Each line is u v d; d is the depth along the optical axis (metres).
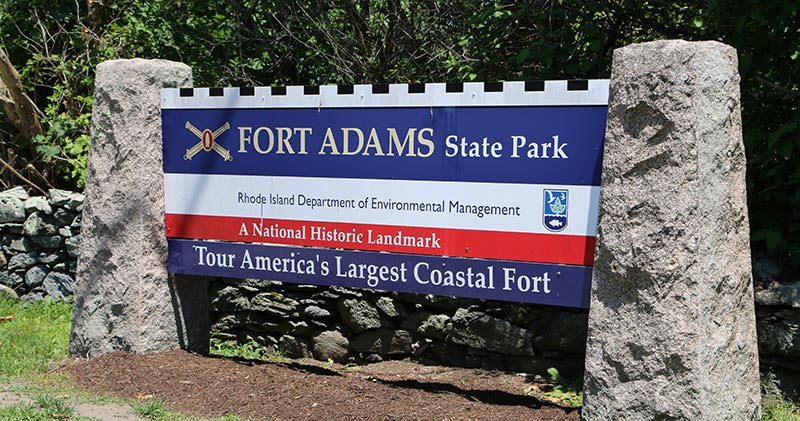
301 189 5.45
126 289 5.83
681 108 4.12
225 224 5.73
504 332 6.46
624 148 4.29
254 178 5.59
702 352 4.15
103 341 5.91
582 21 6.53
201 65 9.05
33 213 8.36
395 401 4.98
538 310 6.34
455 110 4.92
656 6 6.56
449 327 6.70
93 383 5.46
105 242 5.85
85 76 9.04
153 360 5.74
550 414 4.71
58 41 9.46
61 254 8.33
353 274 5.33
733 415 4.32
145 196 5.82
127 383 5.41
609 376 4.37
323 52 8.73
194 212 5.83
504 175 4.83
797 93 5.41
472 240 4.95
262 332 7.47
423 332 6.81
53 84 9.56
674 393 4.20
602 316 4.40
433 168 5.02
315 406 4.91
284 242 5.54
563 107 4.64
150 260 5.88
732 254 4.33
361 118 5.20
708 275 4.18
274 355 7.37
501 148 4.82
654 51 4.18
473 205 4.93
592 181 4.60
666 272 4.17
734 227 4.35
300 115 5.40
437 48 8.34
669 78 4.13
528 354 6.39
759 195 5.59
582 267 4.66
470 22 6.78
